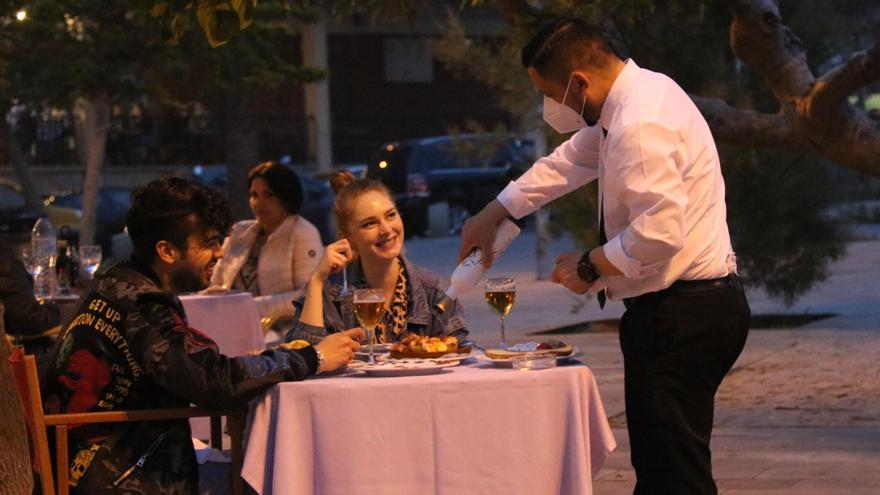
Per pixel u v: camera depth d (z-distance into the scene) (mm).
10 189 28047
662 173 4848
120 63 20125
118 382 5020
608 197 5059
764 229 14797
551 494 5008
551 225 15930
